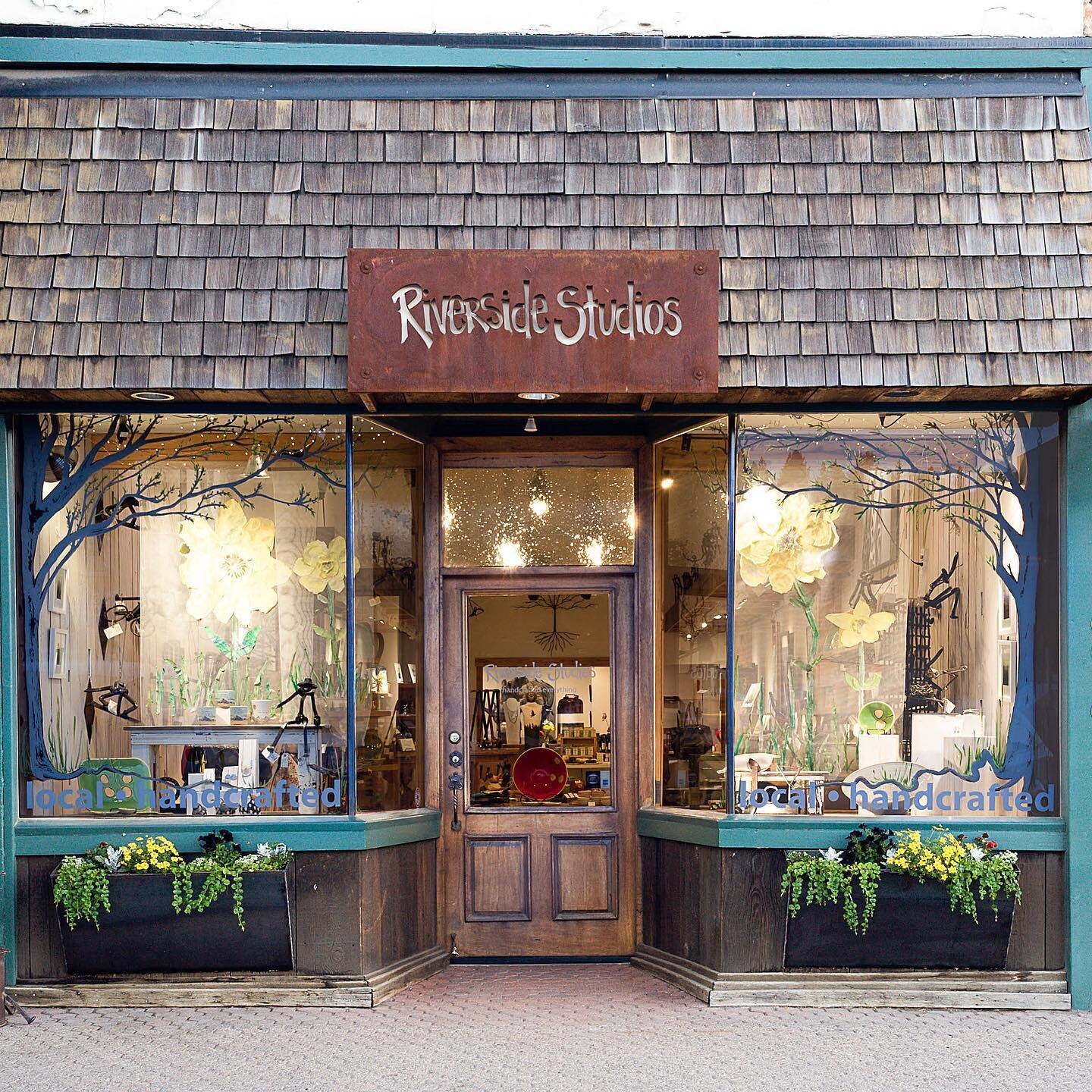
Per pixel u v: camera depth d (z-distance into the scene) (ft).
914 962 21.49
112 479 22.62
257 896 21.01
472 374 20.11
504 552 24.95
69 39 21.50
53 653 22.26
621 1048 19.04
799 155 21.40
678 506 23.77
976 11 22.66
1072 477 21.89
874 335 20.75
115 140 21.26
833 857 21.22
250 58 21.57
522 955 24.39
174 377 20.52
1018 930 21.72
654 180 21.33
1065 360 20.63
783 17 22.62
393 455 23.76
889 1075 17.89
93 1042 19.33
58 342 20.54
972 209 21.16
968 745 22.36
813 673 22.52
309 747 22.30
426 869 23.89
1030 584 22.38
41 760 22.12
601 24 22.57
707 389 20.17
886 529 22.70
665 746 23.99
